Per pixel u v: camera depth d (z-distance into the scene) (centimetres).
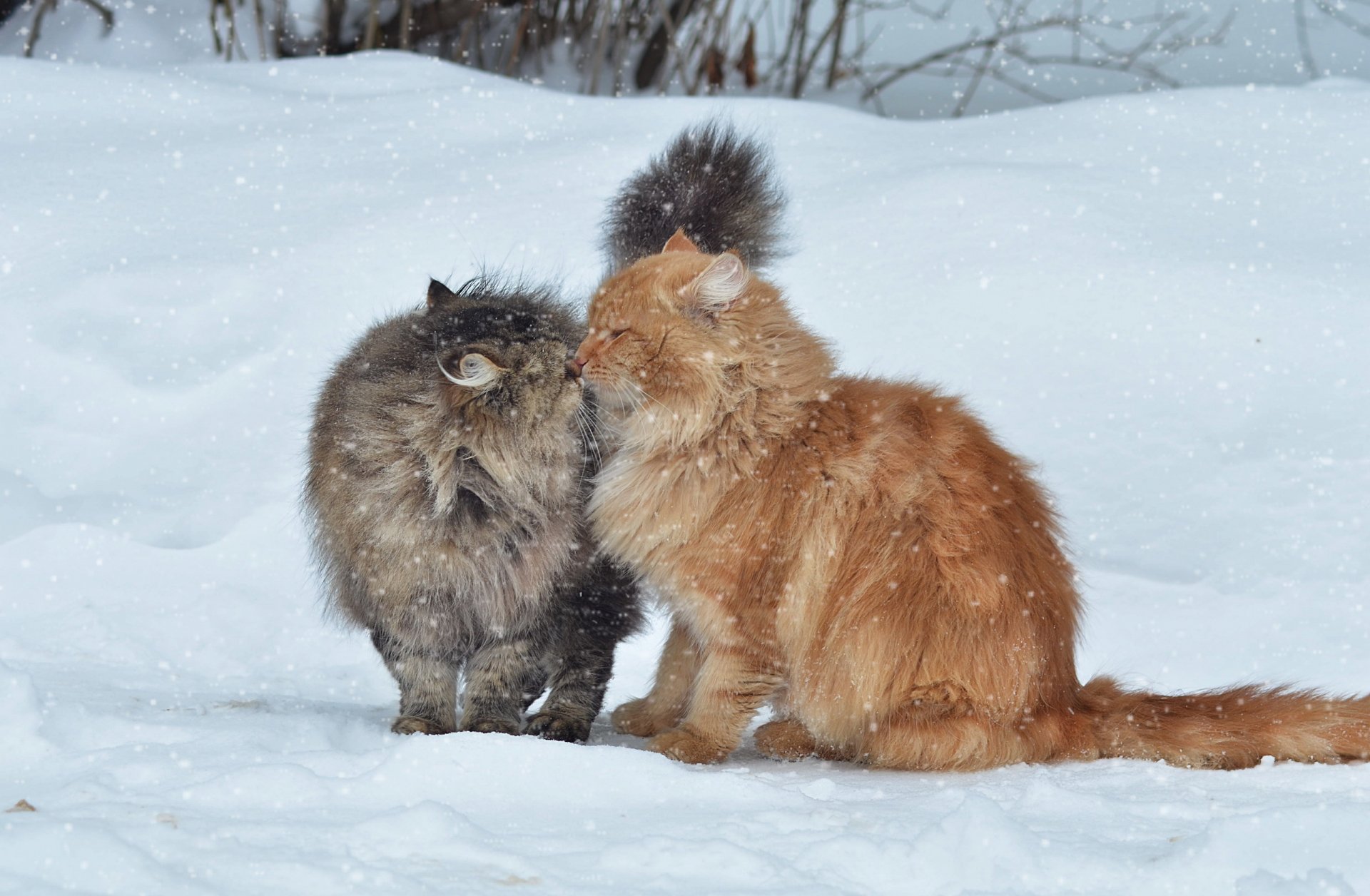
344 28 1466
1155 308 805
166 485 743
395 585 459
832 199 938
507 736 389
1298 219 898
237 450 764
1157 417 741
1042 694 436
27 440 762
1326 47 1594
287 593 668
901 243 873
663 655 498
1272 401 745
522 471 455
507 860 298
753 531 440
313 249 876
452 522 451
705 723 452
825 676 440
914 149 1033
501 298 505
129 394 788
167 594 661
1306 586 636
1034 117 1090
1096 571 651
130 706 460
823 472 440
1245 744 421
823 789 381
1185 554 666
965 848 308
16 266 867
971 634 427
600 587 491
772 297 464
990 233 878
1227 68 1559
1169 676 579
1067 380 759
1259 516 681
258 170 991
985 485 450
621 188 669
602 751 381
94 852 277
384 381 462
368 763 377
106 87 1124
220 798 337
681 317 446
